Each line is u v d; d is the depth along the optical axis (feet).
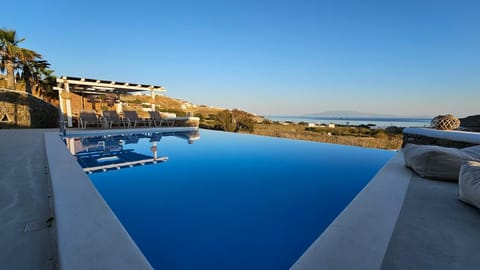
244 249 5.33
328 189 9.77
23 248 4.96
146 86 38.14
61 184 7.22
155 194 8.89
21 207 6.95
